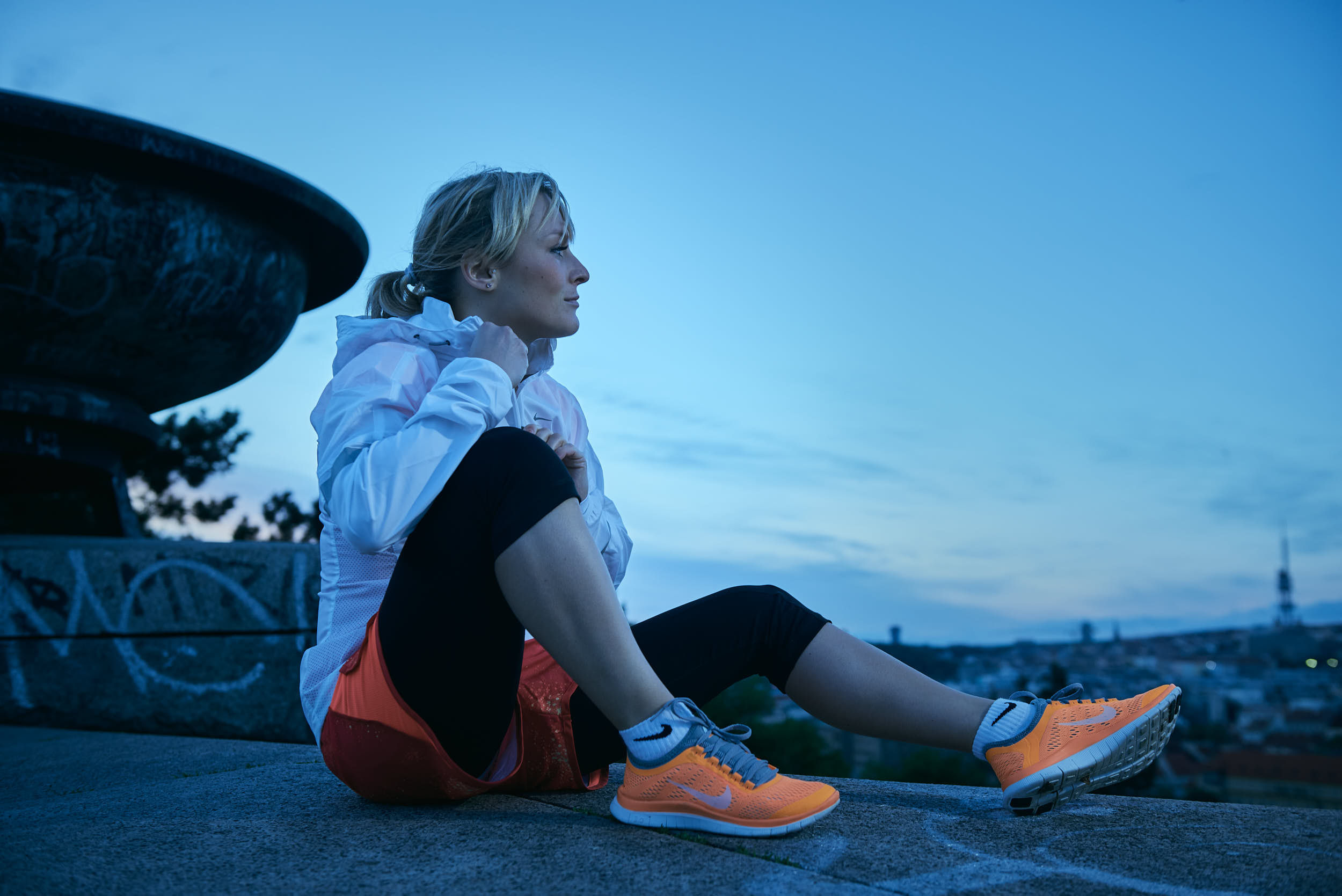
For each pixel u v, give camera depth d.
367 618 1.50
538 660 1.58
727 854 1.27
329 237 4.58
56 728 3.31
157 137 3.78
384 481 1.34
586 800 1.59
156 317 4.02
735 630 1.54
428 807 1.57
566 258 1.75
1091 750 1.38
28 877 1.23
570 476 1.38
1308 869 1.16
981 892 1.11
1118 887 1.12
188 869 1.26
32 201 3.65
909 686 1.49
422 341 1.57
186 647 3.32
